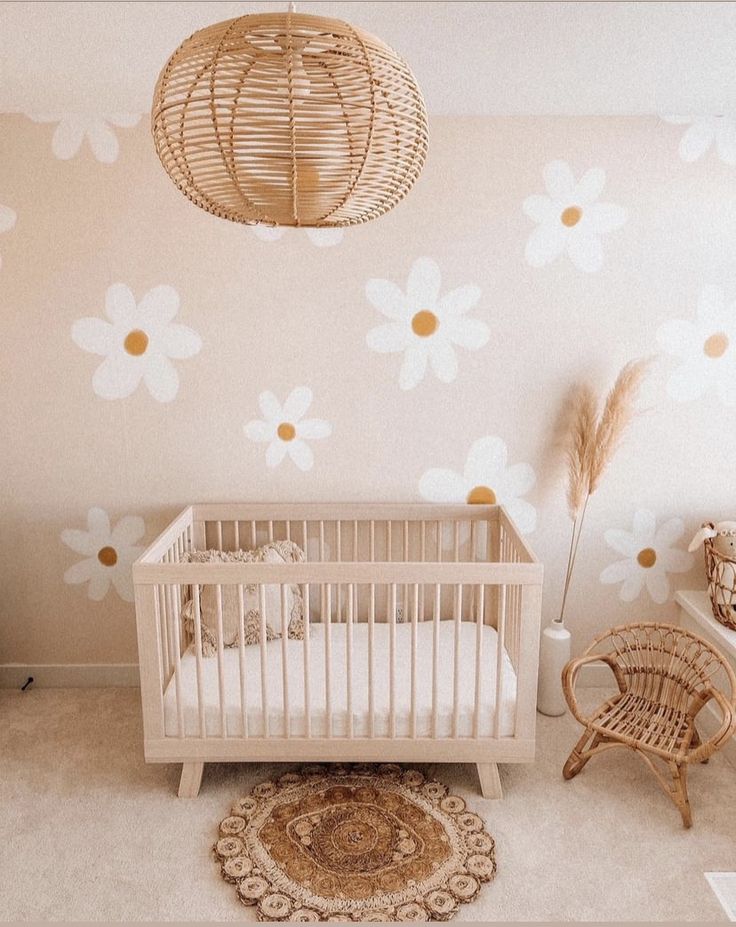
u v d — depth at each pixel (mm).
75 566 2744
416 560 2725
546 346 2600
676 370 2619
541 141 2473
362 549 2729
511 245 2533
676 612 2775
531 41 1891
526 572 1981
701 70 2082
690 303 2578
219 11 1724
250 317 2574
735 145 2488
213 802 2135
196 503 2695
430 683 2199
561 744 2451
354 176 1222
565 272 2553
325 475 2686
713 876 1857
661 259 2551
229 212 1417
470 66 2053
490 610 2703
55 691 2791
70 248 2525
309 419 2645
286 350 2596
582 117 2463
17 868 1874
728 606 2357
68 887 1809
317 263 2537
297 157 1167
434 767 2309
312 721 2098
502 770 2297
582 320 2586
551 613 2789
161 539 2258
